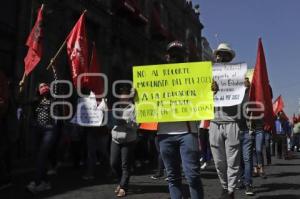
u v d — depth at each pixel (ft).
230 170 21.79
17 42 47.65
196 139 16.57
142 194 25.88
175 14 116.06
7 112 26.99
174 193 16.76
